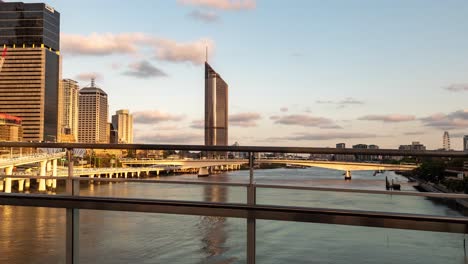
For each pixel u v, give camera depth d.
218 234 25.50
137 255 20.22
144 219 29.77
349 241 23.30
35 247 20.69
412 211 17.17
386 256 20.08
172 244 22.62
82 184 20.78
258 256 20.92
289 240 23.89
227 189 16.41
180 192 15.97
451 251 20.72
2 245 21.33
